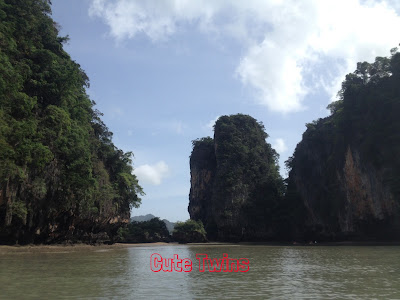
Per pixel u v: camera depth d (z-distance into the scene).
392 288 11.98
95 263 23.19
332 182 65.88
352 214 60.34
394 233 52.94
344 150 62.06
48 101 39.81
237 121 106.38
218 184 94.94
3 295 10.66
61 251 37.50
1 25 32.34
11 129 29.53
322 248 46.00
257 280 14.62
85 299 10.26
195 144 120.75
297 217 79.06
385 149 52.75
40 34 42.25
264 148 107.44
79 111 46.06
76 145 41.06
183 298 10.59
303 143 82.38
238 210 90.25
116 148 63.03
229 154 97.88
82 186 41.19
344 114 62.66
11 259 25.30
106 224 55.94
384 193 52.78
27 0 39.62
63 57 45.88
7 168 29.02
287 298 10.44
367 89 59.75
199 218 109.56
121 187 60.19
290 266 20.88
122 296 10.85
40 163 33.91
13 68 31.97
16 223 34.47
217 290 12.05
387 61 60.50
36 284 12.99
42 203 37.38
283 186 92.88
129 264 23.05
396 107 52.72
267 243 77.06
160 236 95.62
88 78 54.06
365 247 44.56
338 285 12.81
